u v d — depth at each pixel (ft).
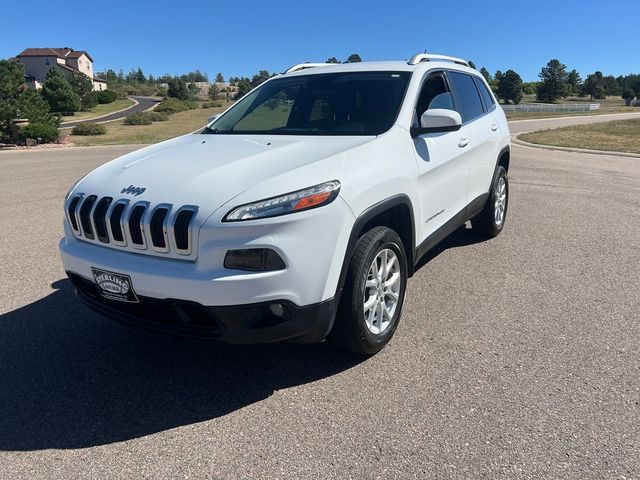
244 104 15.48
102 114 247.29
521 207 26.45
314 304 9.52
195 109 253.03
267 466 8.27
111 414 9.71
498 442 8.70
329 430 9.13
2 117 75.92
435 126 12.26
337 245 9.71
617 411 9.48
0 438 9.06
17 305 14.62
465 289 15.37
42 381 10.80
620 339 12.20
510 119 154.20
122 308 10.12
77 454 8.64
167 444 8.86
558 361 11.26
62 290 15.72
